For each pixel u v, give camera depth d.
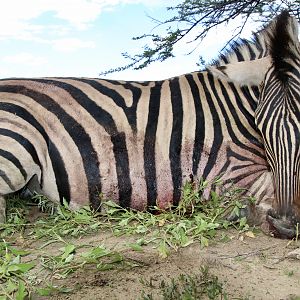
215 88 4.30
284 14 3.89
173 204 4.18
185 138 4.14
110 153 4.11
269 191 4.07
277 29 3.84
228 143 4.15
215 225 3.67
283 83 3.74
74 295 2.87
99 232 3.93
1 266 3.13
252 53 4.52
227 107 4.23
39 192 4.26
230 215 4.04
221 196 4.10
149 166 4.13
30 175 4.09
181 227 3.70
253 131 4.20
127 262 3.27
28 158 4.03
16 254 3.32
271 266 3.24
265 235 3.86
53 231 3.71
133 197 4.16
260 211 4.04
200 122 4.18
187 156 4.14
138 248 3.38
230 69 4.07
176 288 2.83
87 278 3.08
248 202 4.07
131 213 3.98
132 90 4.32
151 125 4.16
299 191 3.72
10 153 3.98
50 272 3.16
